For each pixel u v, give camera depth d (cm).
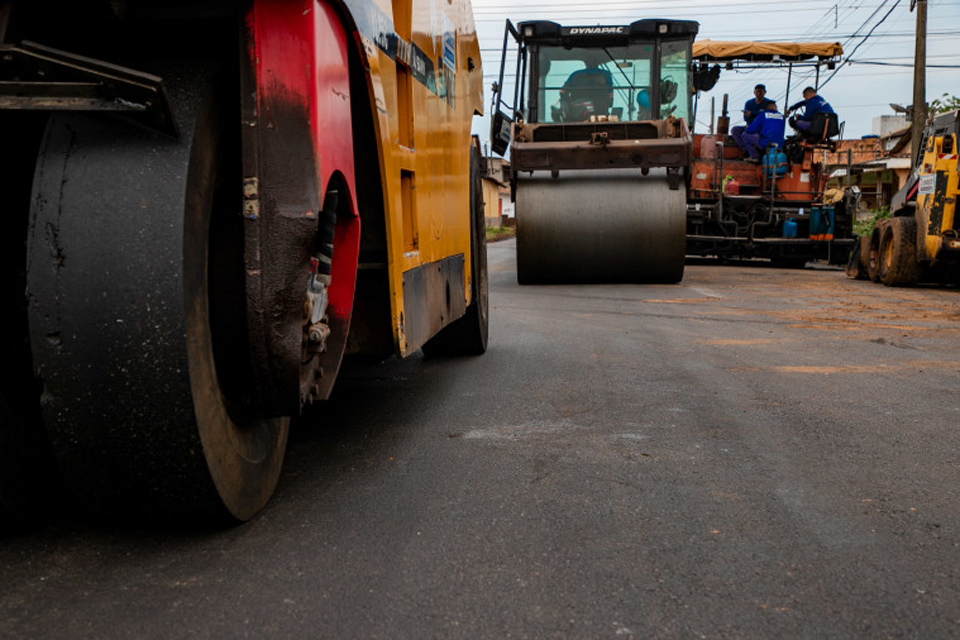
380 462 333
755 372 541
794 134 1844
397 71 340
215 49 247
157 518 240
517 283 1348
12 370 236
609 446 359
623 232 1256
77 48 246
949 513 279
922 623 202
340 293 279
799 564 236
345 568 231
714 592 218
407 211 352
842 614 207
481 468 325
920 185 1290
